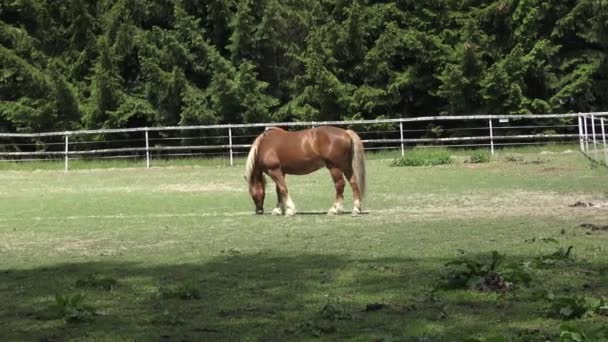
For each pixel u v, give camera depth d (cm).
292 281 775
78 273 862
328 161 1345
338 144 1338
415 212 1362
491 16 3075
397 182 1922
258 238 1105
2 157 3172
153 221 1340
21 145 3095
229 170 2462
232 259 924
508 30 3122
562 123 3066
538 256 834
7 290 771
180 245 1061
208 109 2992
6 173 2577
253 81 2966
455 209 1388
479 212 1327
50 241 1134
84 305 665
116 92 3044
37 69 3120
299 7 3188
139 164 2748
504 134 3078
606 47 3077
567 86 3008
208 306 675
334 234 1116
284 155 1356
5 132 3306
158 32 3042
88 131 2678
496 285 700
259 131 3053
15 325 621
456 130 2986
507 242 970
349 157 1352
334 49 3070
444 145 2989
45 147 3169
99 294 739
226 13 3130
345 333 570
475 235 1047
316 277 792
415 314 620
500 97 2992
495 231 1079
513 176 1975
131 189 1986
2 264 941
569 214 1252
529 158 2400
